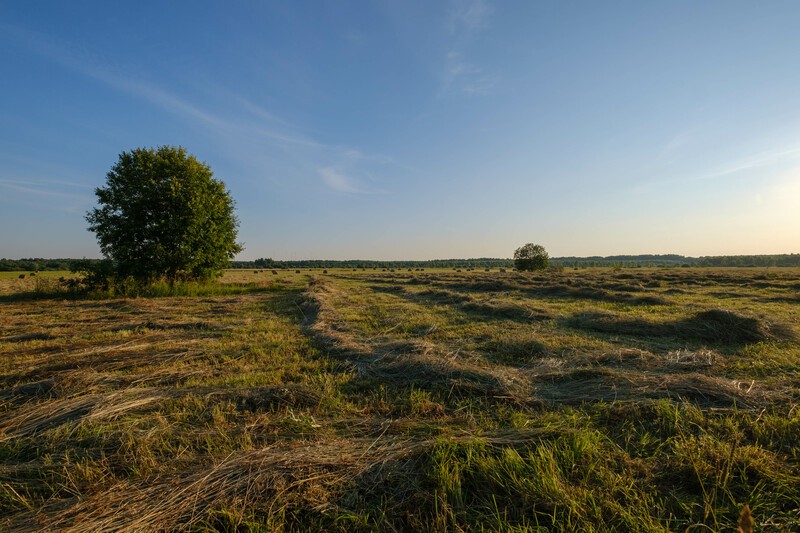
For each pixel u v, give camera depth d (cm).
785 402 432
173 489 284
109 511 263
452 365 572
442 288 2441
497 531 247
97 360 679
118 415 432
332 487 290
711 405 438
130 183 2075
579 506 259
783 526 246
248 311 1410
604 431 386
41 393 523
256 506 266
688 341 809
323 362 675
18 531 249
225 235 2448
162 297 1997
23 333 984
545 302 1548
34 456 356
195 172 2230
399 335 900
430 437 367
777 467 301
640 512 258
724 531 247
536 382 543
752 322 818
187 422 418
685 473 303
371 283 3272
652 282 2536
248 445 355
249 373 607
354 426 402
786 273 4012
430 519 260
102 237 2033
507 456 311
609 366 610
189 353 735
